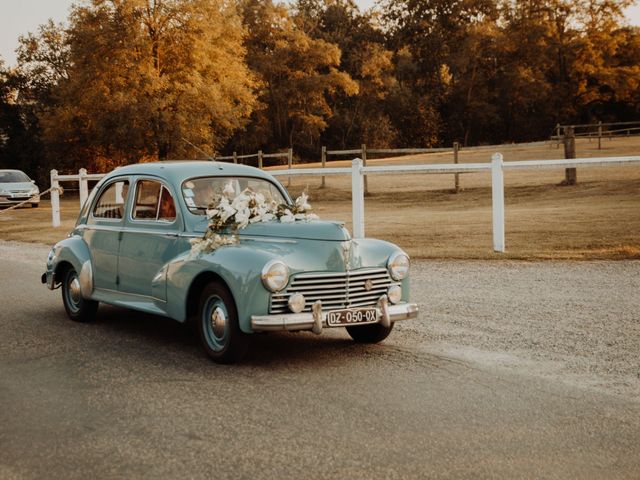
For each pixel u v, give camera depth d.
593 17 74.38
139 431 4.43
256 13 66.81
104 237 7.46
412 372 5.65
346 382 5.42
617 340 6.46
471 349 6.32
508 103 80.69
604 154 31.30
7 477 3.76
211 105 40.59
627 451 3.99
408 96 80.38
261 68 65.94
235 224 6.23
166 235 6.63
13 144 60.94
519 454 3.96
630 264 10.29
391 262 6.23
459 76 84.38
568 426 4.39
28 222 23.67
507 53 78.88
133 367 6.00
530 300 8.31
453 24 82.81
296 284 5.77
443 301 8.45
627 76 73.62
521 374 5.53
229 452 4.05
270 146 71.94
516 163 11.55
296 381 5.48
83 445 4.21
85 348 6.73
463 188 25.62
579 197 20.42
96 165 51.56
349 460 3.91
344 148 77.69
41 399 5.14
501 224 11.71
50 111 53.59
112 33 39.56
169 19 40.78
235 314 5.82
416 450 4.04
